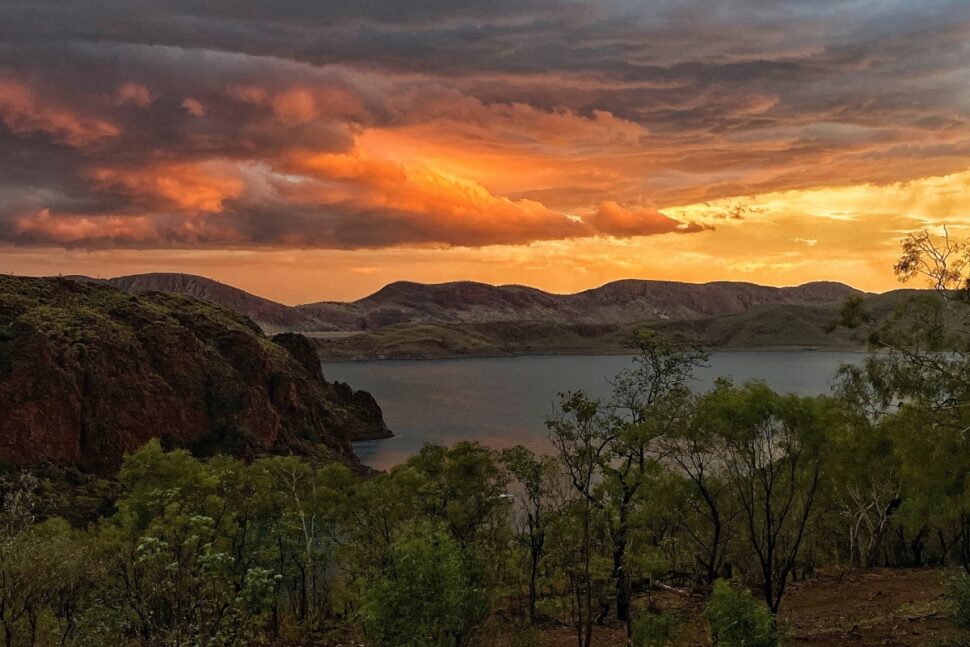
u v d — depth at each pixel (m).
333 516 37.53
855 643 22.67
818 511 40.62
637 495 29.77
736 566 39.75
